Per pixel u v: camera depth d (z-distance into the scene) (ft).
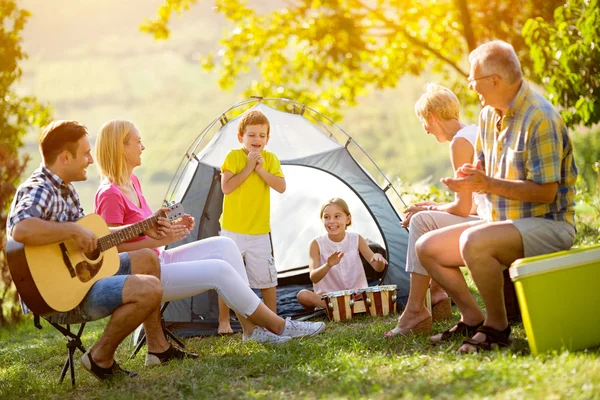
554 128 10.91
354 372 10.71
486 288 11.10
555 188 10.97
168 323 16.94
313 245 18.74
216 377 11.73
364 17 50.39
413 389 9.48
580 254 10.50
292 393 10.35
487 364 10.06
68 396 11.94
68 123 12.35
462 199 13.12
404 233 18.71
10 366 15.62
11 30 33.58
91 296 11.82
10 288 26.20
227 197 16.96
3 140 34.19
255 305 13.88
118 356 15.08
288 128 19.69
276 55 55.72
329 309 16.62
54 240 11.37
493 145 11.87
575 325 10.43
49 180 12.25
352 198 20.24
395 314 16.70
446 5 48.39
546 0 38.24
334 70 52.70
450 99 13.97
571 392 8.55
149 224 13.10
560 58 24.94
